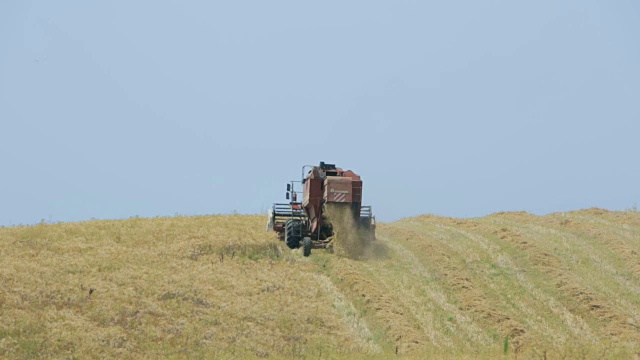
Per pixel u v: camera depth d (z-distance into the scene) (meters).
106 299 117.75
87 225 165.50
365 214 149.25
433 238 156.75
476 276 133.88
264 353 103.19
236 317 115.31
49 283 122.69
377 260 142.00
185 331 108.56
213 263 140.12
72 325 106.56
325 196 141.62
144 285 125.25
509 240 152.25
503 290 127.31
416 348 104.25
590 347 99.62
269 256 144.62
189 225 167.25
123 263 136.62
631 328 111.81
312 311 118.75
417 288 127.75
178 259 141.38
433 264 138.88
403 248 149.38
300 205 152.25
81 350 99.56
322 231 146.25
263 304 120.62
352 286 127.81
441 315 117.00
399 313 116.75
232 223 171.00
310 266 138.88
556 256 142.62
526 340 107.62
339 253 142.88
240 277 132.50
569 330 111.94
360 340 109.38
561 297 123.50
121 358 98.81
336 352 104.25
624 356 94.44
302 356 102.62
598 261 140.12
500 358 95.25
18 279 123.06
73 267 132.25
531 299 123.31
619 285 128.88
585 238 154.50
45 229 159.12
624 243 148.88
